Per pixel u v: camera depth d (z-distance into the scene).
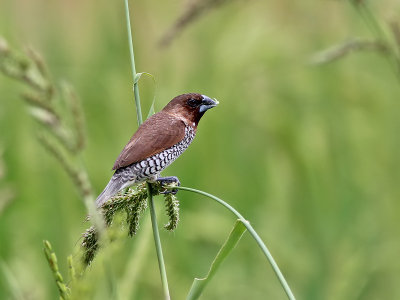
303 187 12.58
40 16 15.00
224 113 13.24
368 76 13.90
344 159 12.87
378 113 13.53
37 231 10.73
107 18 14.14
